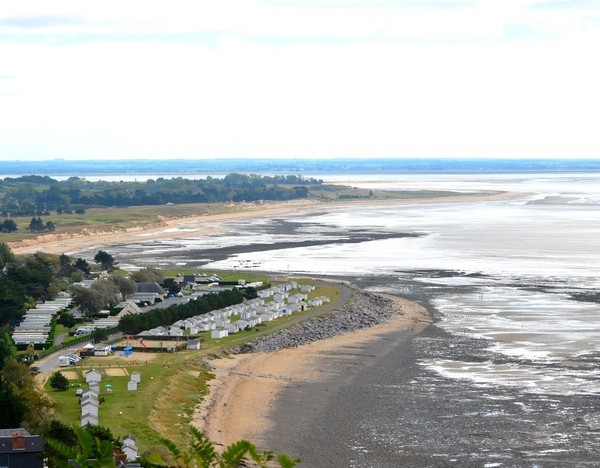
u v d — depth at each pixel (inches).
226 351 6427.2
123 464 2775.6
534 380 5442.9
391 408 4845.0
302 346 6683.1
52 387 5059.1
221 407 4877.0
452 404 4911.4
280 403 4972.9
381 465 3909.9
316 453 4077.3
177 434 4234.7
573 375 5561.0
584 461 3932.1
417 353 6333.7
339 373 5753.0
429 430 4426.7
